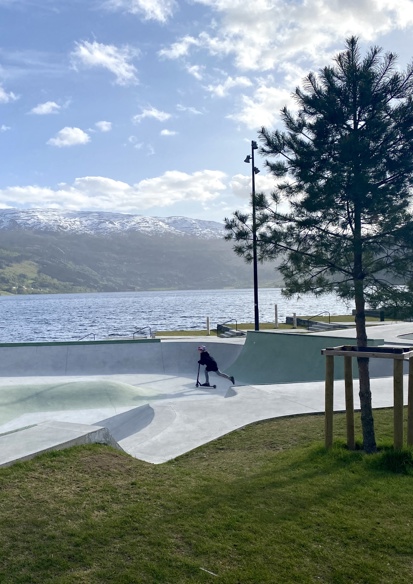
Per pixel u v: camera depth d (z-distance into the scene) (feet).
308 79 22.93
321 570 11.76
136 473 18.40
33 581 10.96
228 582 11.14
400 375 19.62
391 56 21.89
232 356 61.21
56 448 19.63
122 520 13.96
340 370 46.26
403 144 21.77
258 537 13.28
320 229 22.65
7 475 16.90
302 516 14.61
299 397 33.94
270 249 23.75
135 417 33.88
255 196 23.86
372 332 66.95
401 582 11.30
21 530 13.21
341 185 21.26
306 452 21.33
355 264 22.13
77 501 15.19
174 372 59.26
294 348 53.16
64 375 58.18
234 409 31.42
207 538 13.11
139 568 11.57
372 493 16.39
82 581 11.00
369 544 13.05
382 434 24.12
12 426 35.88
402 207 21.53
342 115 21.91
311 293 23.29
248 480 17.87
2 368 59.00
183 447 24.64
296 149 22.66
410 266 20.85
